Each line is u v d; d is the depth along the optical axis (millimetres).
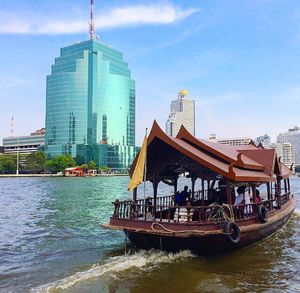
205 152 18969
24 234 23281
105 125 190125
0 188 79000
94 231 24125
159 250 16312
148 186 89188
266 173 21703
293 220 28875
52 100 191250
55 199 51281
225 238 15375
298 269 15008
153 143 17812
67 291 12430
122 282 13180
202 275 13961
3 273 14922
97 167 179875
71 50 190500
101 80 189500
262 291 12453
